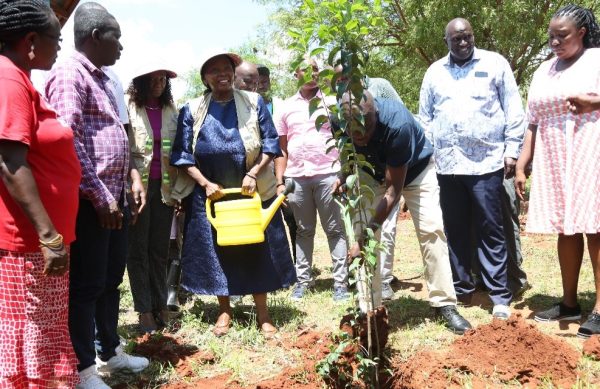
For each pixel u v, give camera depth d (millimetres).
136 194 4379
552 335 4594
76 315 3561
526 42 11359
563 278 4938
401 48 13102
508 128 5188
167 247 5094
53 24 2939
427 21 11484
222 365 4191
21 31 2840
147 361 4137
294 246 6254
